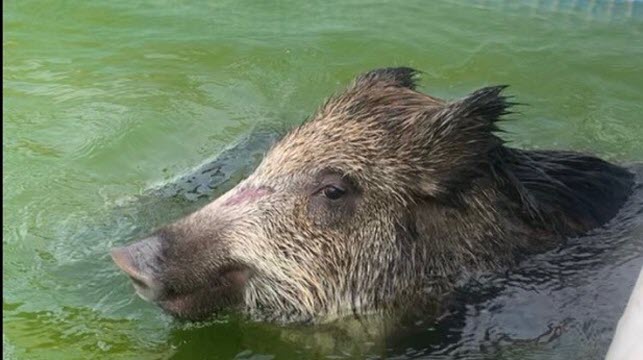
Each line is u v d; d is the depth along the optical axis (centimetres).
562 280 121
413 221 119
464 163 118
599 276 121
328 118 122
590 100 177
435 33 200
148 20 208
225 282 118
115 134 165
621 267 122
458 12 211
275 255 118
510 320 117
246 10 212
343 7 213
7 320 120
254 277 119
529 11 212
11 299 124
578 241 126
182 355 116
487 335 116
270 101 177
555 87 181
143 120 169
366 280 119
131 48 195
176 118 170
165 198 145
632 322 80
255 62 189
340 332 120
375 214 118
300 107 175
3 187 149
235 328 121
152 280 112
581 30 203
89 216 142
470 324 118
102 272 130
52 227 140
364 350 117
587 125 169
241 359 116
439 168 118
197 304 118
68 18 208
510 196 122
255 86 182
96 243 136
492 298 120
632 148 162
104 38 200
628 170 145
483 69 187
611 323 114
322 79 184
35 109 172
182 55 193
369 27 203
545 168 129
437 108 120
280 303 121
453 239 121
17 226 140
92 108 173
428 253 120
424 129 118
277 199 119
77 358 114
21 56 192
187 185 148
